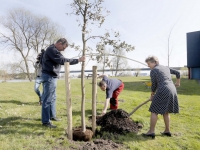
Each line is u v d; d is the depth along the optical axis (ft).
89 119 13.73
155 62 11.07
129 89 40.16
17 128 11.05
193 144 9.70
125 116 12.35
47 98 11.59
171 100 10.20
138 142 9.77
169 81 10.35
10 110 16.10
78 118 13.82
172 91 10.12
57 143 9.07
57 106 18.47
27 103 20.21
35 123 12.25
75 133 9.86
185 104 21.13
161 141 10.00
